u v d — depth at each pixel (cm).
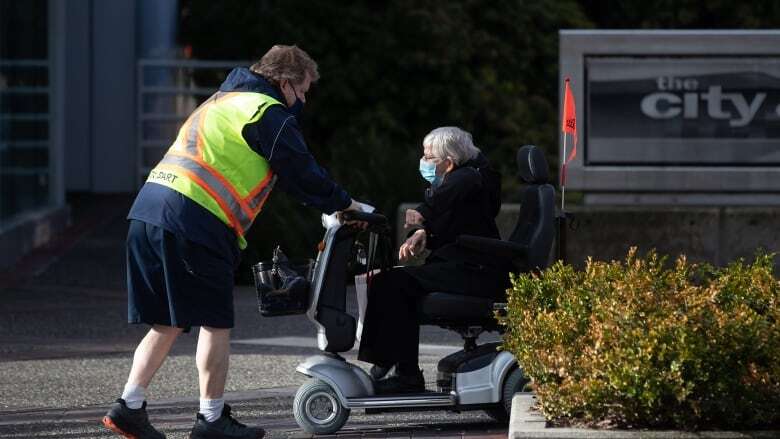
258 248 4425
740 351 1583
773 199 4178
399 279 2048
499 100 6244
